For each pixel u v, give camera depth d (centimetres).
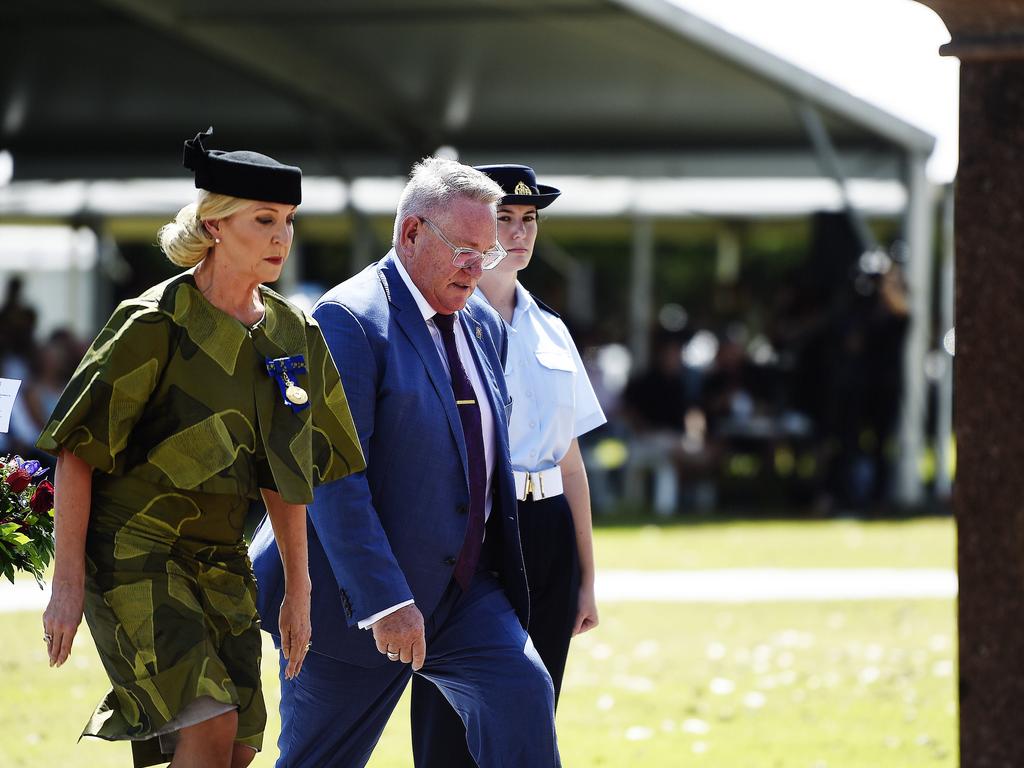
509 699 1538
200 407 1367
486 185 1591
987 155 1119
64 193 7725
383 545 1512
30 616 3384
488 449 1638
